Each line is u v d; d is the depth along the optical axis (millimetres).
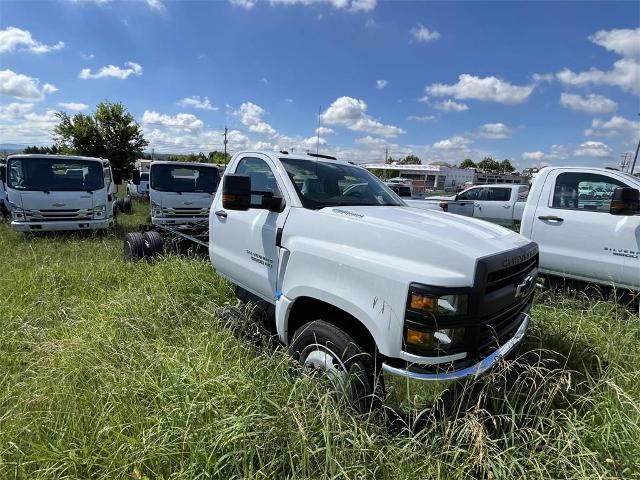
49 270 5281
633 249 4555
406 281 2193
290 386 2516
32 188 8914
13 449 2121
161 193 8961
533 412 2482
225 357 3006
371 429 2275
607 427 2197
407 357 2184
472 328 2221
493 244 2467
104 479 1957
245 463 1924
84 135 28047
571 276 5109
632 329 3809
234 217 3795
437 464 2033
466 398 2354
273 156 3598
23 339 3533
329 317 2785
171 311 3963
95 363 2967
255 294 3576
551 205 5355
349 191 3564
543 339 3547
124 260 6445
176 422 2213
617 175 4883
